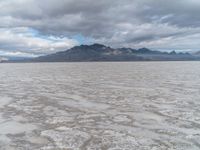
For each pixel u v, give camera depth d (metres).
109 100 10.68
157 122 6.99
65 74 28.16
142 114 8.02
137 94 12.26
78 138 5.62
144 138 5.58
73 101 10.56
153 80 19.20
